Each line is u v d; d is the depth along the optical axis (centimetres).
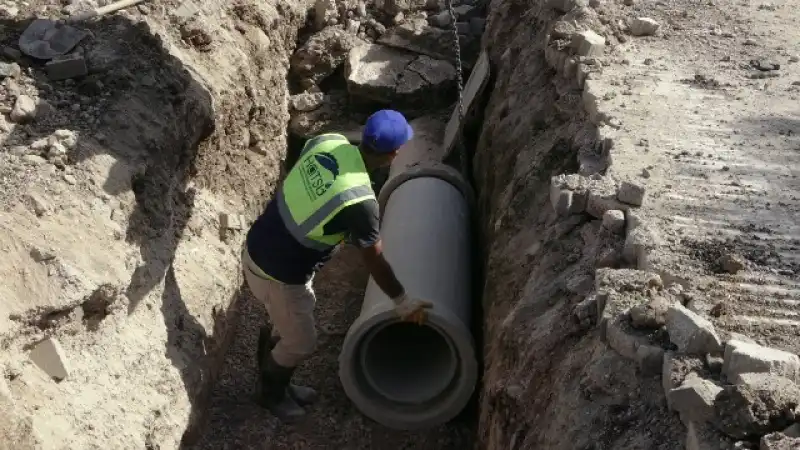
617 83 580
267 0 812
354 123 854
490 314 528
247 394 558
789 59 632
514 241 539
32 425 365
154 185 534
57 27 569
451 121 783
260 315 627
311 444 538
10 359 381
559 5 700
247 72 708
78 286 419
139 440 427
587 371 373
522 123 639
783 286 403
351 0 921
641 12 696
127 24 600
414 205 652
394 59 884
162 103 566
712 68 615
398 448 545
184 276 544
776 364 327
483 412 500
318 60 877
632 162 499
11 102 506
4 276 398
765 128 540
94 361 430
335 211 430
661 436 331
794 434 300
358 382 550
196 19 661
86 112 523
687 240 433
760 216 456
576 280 440
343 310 662
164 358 484
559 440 361
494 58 790
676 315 356
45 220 437
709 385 323
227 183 659
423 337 608
